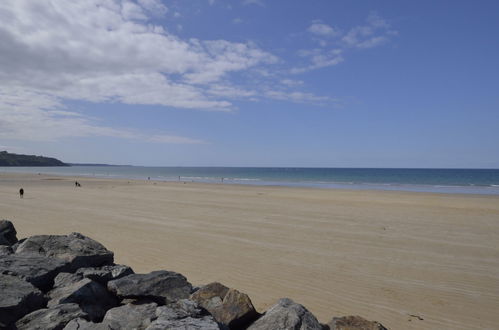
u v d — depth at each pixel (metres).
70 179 63.06
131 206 21.17
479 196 30.59
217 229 13.90
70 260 5.59
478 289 7.65
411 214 18.42
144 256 9.96
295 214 18.11
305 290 7.51
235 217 16.95
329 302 6.89
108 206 21.08
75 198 26.08
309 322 4.19
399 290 7.55
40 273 4.95
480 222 16.03
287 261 9.62
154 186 43.16
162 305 4.77
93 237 12.32
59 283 4.98
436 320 6.16
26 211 18.61
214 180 67.06
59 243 6.16
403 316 6.30
